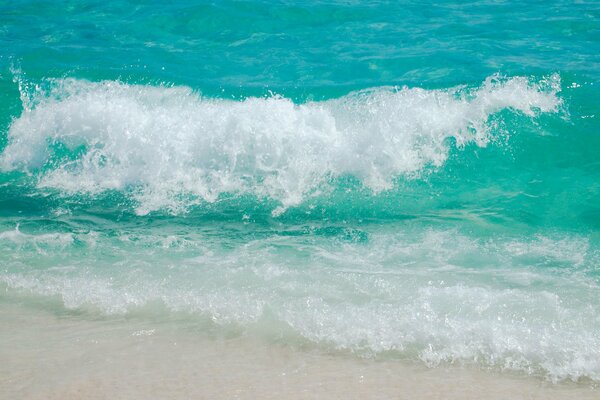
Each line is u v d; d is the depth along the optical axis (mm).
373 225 8750
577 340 6012
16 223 8930
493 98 10430
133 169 10086
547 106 10477
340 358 5988
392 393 5477
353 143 9953
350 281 7234
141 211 9305
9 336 6426
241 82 11461
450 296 6816
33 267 7789
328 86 10906
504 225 8562
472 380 5625
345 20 14555
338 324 6430
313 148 9938
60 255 8070
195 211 9289
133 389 5586
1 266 7809
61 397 5492
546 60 11906
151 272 7602
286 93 10594
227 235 8594
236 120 10039
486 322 6309
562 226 8477
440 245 8109
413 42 13109
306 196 9547
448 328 6270
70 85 10828
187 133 10109
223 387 5605
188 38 13766
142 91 10641
